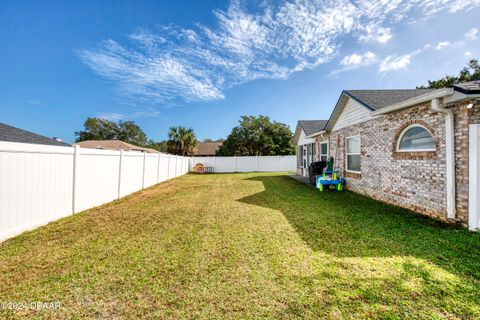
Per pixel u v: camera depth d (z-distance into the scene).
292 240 3.89
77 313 2.14
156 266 3.03
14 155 4.23
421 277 2.62
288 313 2.09
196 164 23.31
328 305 2.18
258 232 4.36
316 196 8.12
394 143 6.38
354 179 8.79
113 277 2.77
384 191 6.89
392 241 3.72
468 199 4.26
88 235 4.32
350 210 5.94
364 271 2.79
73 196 5.97
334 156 10.80
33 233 4.41
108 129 45.47
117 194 8.30
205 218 5.46
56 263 3.15
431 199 5.12
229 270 2.89
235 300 2.29
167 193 9.49
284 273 2.79
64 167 5.63
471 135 4.17
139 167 10.34
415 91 8.74
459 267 2.81
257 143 25.55
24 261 3.22
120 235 4.30
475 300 2.19
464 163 4.32
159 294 2.42
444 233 4.03
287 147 25.42
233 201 7.55
